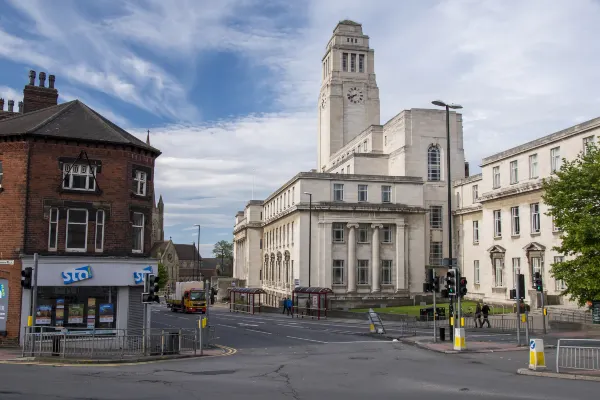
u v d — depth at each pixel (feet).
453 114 242.78
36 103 121.39
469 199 223.71
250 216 320.91
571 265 99.76
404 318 148.97
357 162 250.98
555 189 108.88
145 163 101.60
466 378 56.80
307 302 181.47
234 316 184.65
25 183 89.35
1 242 88.53
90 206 93.45
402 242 216.54
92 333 73.26
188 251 558.97
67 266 88.63
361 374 59.82
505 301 178.09
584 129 146.61
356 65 328.90
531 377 57.52
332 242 211.20
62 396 44.73
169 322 149.18
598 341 92.27
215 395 46.21
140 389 48.91
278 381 54.80
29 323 74.64
